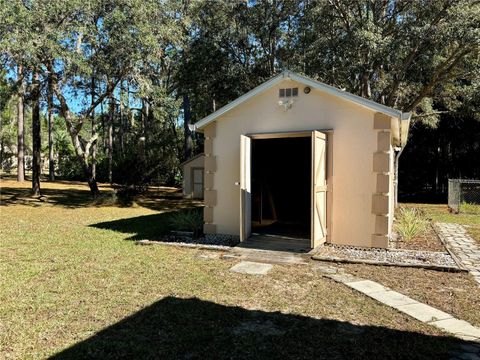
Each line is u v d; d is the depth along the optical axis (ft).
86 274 18.31
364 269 19.53
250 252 22.93
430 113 54.85
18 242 26.27
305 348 11.07
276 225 32.68
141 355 10.61
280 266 20.15
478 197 61.41
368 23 44.39
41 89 53.42
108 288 16.29
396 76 51.39
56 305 14.28
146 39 45.57
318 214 23.70
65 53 43.19
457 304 14.67
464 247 25.62
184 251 23.43
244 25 57.57
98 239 27.43
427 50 45.65
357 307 14.34
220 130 27.99
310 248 23.91
